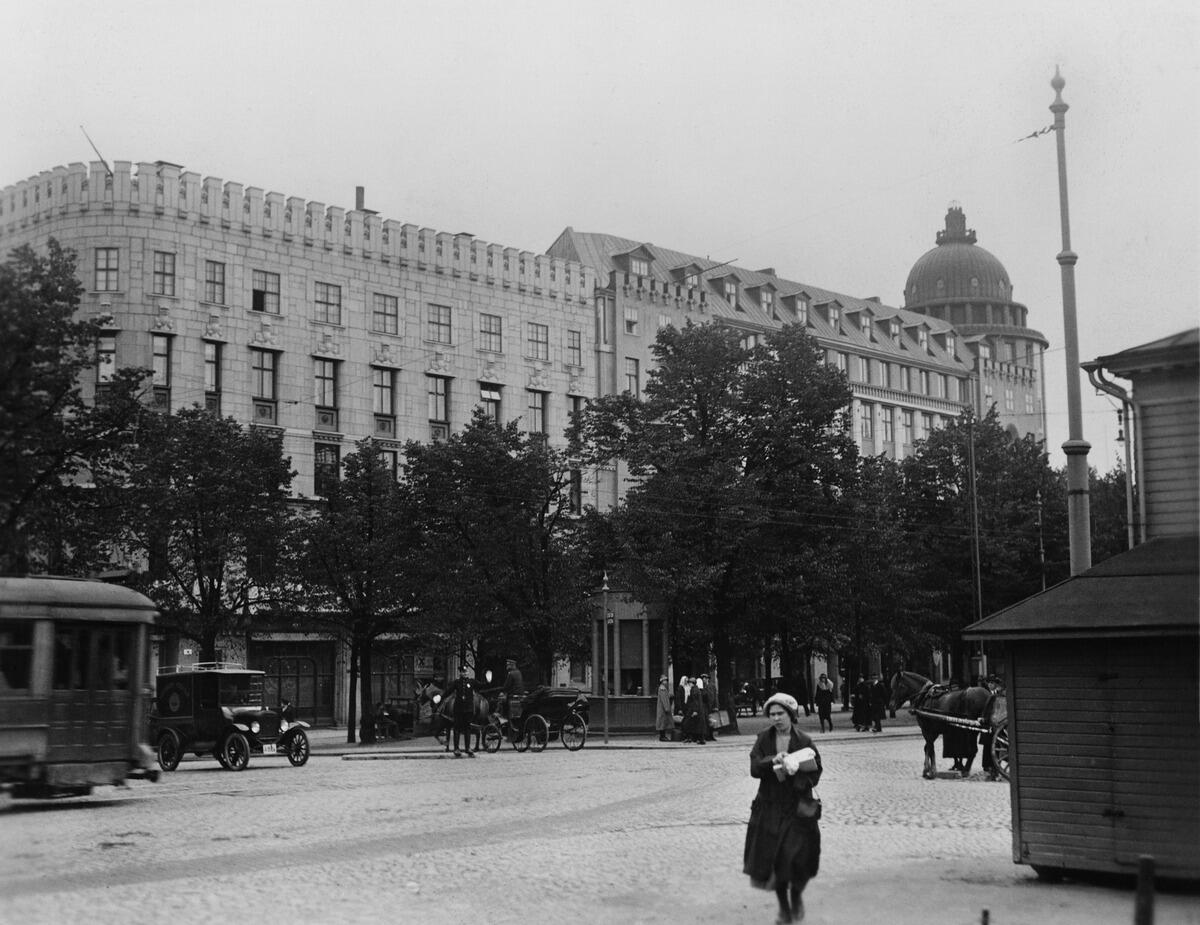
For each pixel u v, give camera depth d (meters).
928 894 12.29
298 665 56.12
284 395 56.94
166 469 41.34
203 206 54.19
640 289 74.75
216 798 22.33
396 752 37.22
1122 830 12.49
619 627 52.72
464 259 65.00
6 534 16.27
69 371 15.04
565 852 15.37
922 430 101.25
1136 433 13.41
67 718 21.09
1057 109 25.41
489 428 46.81
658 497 46.31
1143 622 12.26
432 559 43.91
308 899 12.17
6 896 12.25
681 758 32.53
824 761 31.05
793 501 48.19
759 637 51.31
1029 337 119.19
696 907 11.80
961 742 26.02
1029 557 62.81
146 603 22.30
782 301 91.88
